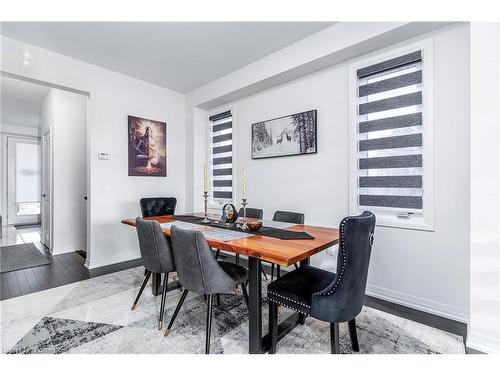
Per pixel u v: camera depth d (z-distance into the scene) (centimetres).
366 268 143
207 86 402
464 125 202
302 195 311
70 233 409
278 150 333
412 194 232
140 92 386
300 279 167
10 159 668
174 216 292
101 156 344
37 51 288
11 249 424
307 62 274
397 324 197
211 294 164
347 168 269
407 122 232
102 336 179
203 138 448
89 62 329
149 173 397
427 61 217
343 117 272
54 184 394
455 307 206
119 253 362
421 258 222
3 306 223
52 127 399
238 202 392
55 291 255
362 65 255
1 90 430
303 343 172
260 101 360
